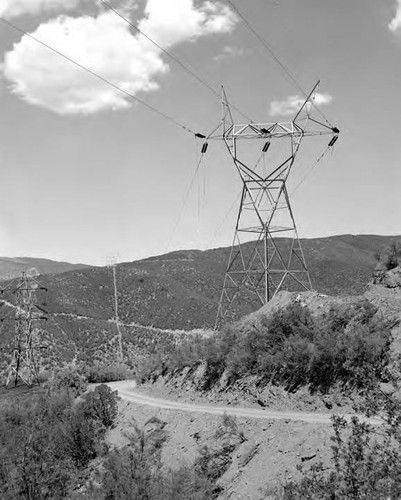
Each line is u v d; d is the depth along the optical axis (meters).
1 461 35.44
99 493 28.34
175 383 42.94
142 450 30.59
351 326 33.09
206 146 52.72
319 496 15.16
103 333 166.50
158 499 26.23
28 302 99.88
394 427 15.00
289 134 51.72
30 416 45.84
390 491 13.66
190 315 187.38
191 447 30.66
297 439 25.75
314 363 31.11
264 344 35.84
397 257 38.78
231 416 30.84
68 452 36.62
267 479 24.67
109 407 41.03
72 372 63.50
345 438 23.50
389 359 27.39
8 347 134.12
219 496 26.20
